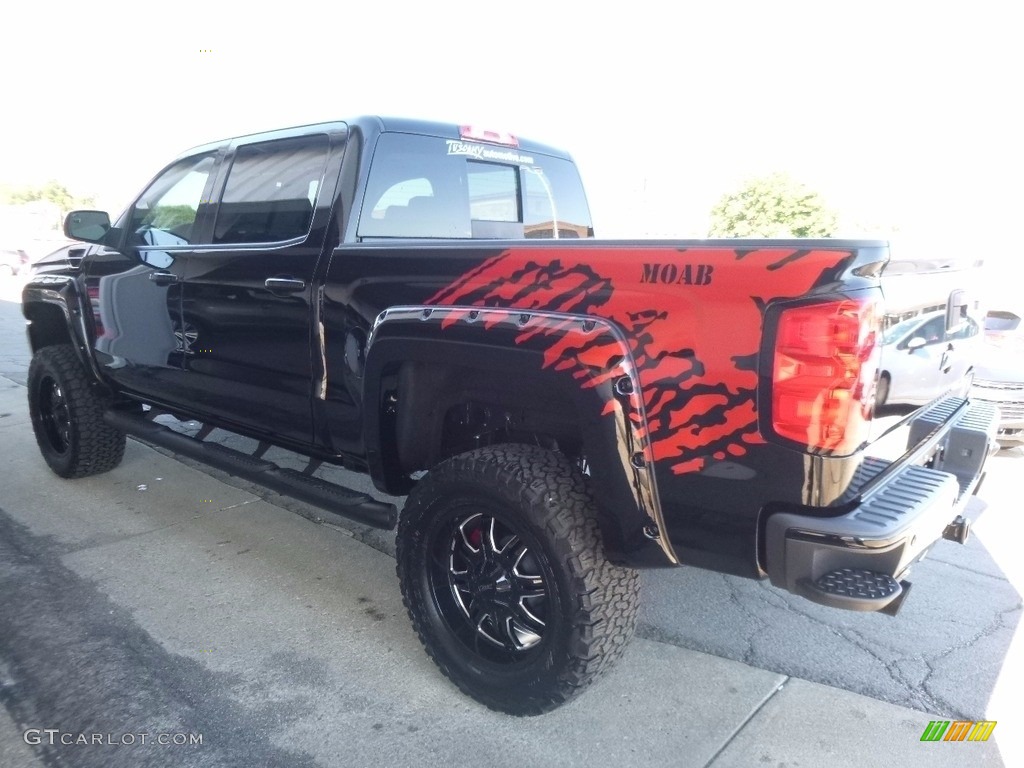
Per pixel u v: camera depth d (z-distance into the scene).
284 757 2.33
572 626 2.23
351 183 2.94
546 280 2.23
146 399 4.18
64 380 4.43
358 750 2.37
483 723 2.51
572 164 4.16
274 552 3.80
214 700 2.60
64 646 2.91
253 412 3.41
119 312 4.02
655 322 2.01
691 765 2.31
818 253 1.79
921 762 2.34
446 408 2.62
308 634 3.04
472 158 3.47
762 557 2.01
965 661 2.89
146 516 4.23
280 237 3.22
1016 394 5.16
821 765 2.32
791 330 1.82
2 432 5.84
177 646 2.93
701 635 3.06
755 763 2.33
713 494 1.99
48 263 4.70
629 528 2.14
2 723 2.47
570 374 2.12
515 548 2.46
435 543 2.60
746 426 1.90
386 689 2.69
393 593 3.41
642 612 3.24
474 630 2.58
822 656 2.92
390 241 2.91
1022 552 3.89
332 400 2.97
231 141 3.62
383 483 2.83
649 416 2.04
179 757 2.32
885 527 1.84
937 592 3.45
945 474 2.24
